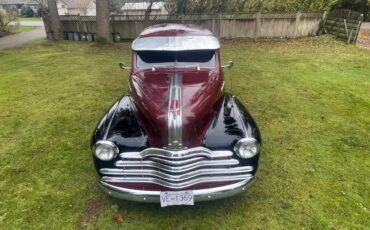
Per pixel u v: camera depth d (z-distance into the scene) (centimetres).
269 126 516
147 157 291
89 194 357
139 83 372
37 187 370
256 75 818
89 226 308
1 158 436
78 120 559
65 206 338
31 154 445
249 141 291
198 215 321
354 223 305
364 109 590
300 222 307
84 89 736
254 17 1343
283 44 1262
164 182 289
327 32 1372
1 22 1972
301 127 514
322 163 409
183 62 400
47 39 1622
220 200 341
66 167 411
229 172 294
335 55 1041
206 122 319
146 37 414
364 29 1648
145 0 1859
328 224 304
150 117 306
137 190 291
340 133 493
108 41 1326
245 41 1341
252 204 334
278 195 347
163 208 332
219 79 383
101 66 960
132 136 301
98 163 297
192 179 290
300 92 684
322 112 575
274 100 637
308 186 362
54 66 981
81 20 1515
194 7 1501
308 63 941
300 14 1327
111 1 2206
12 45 1458
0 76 878
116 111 345
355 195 346
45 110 611
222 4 1468
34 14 4788
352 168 398
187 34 417
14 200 348
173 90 334
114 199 347
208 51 404
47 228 306
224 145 293
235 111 339
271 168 397
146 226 308
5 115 590
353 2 2116
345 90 695
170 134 284
